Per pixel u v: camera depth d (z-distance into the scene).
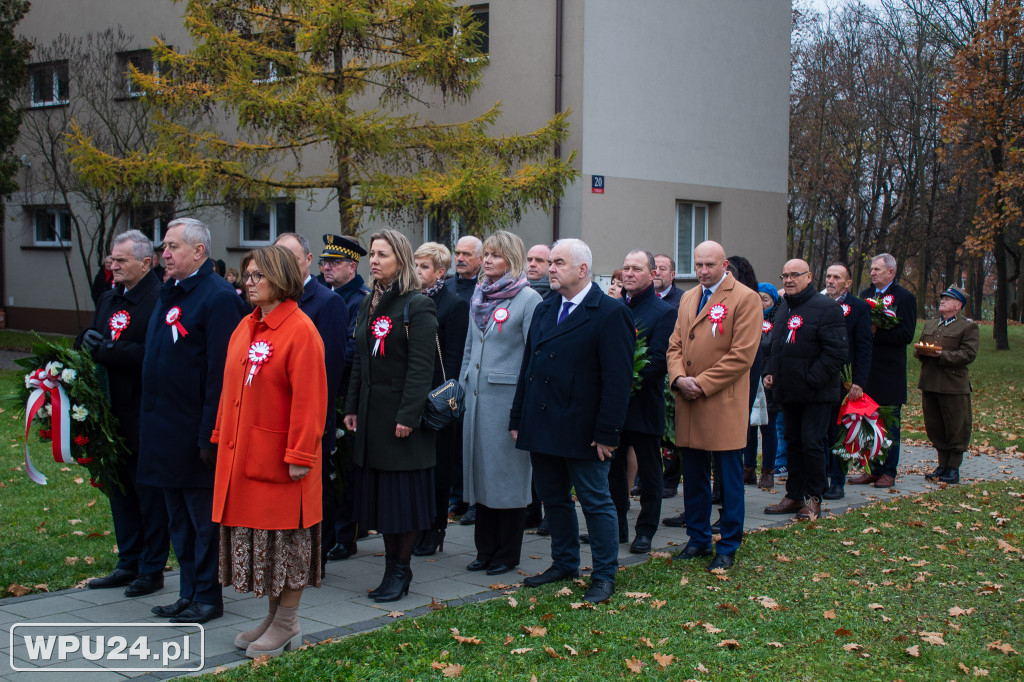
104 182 12.43
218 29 12.16
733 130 18.02
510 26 15.20
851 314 8.01
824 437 7.17
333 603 5.06
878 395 8.67
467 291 7.15
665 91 16.30
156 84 12.66
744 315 5.73
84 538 6.27
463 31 12.96
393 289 5.13
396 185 12.65
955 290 9.02
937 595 5.21
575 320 5.11
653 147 16.12
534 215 15.20
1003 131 20.16
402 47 13.02
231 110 12.92
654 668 4.06
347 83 12.90
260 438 4.11
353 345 6.00
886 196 32.62
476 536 5.82
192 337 4.64
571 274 5.13
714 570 5.58
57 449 4.89
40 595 5.14
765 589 5.26
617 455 6.43
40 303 21.98
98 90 18.34
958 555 6.02
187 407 4.65
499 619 4.65
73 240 21.17
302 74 12.54
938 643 4.43
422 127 13.26
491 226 12.96
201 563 4.70
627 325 5.06
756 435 8.73
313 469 4.23
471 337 6.07
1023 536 6.52
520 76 15.17
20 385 5.09
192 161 12.51
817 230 39.44
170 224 4.77
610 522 5.10
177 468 4.62
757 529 6.77
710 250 5.88
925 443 11.77
